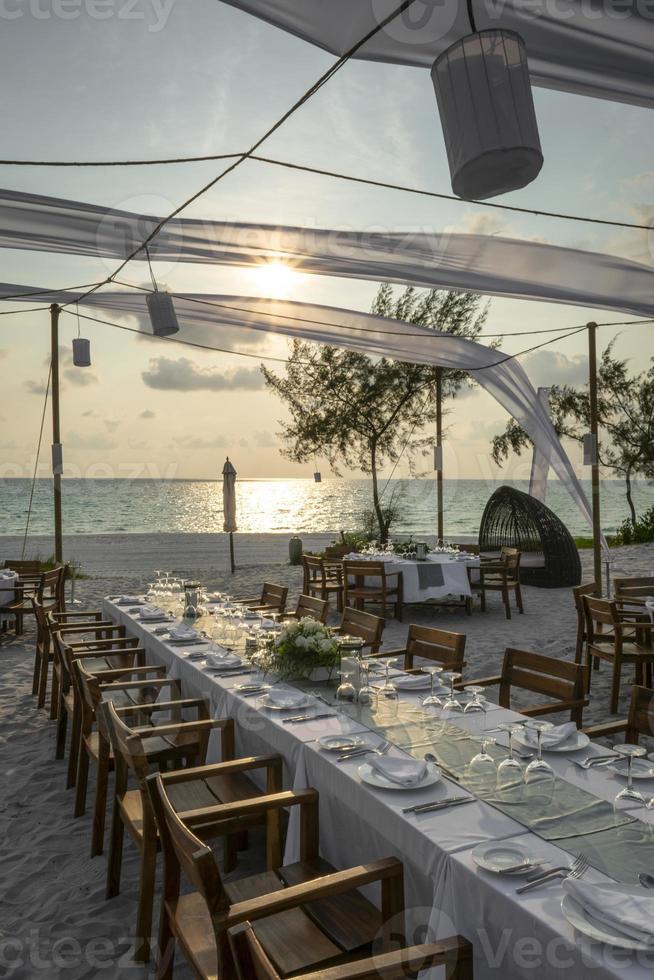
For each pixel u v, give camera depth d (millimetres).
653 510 18828
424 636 4293
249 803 2520
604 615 5457
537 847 1920
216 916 1838
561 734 2658
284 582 12352
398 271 4875
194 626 5164
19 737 4984
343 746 2664
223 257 4887
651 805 2121
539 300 4836
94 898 3029
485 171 1451
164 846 2297
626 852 1876
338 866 2627
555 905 1650
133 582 12445
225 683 3639
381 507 14953
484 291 4902
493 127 1373
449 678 3117
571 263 4219
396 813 2127
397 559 9492
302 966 2012
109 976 2527
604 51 2303
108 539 25094
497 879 1760
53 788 4145
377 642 4688
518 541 12547
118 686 4066
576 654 6215
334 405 14875
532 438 9102
